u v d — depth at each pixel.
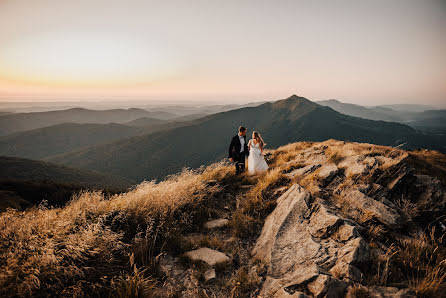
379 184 4.96
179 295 2.83
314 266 2.85
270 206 5.16
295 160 8.98
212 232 4.51
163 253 3.56
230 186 7.17
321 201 4.34
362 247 2.94
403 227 3.83
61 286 2.61
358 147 8.43
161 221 4.14
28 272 2.50
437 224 4.01
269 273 3.12
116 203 4.53
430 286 2.43
